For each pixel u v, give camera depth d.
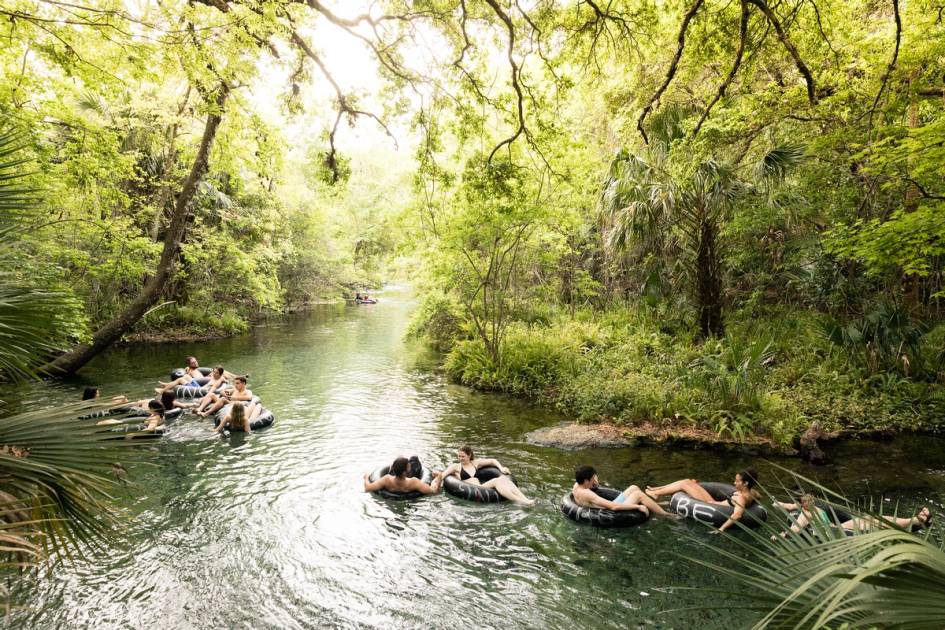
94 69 6.73
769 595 1.66
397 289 58.59
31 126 7.27
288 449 7.75
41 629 3.82
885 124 8.71
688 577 4.56
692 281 12.70
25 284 2.33
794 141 9.99
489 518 5.70
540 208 10.88
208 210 18.59
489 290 14.82
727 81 7.24
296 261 27.03
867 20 10.21
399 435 8.50
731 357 9.61
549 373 11.32
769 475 6.71
